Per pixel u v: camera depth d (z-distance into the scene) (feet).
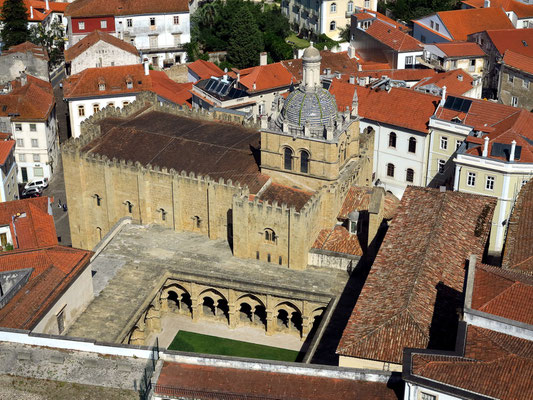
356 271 337.93
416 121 434.71
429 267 284.00
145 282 333.21
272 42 641.81
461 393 211.00
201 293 344.08
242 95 513.86
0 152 423.64
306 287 328.49
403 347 249.96
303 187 349.41
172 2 636.07
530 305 235.20
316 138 335.26
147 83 536.42
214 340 338.54
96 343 263.29
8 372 256.73
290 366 246.68
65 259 307.99
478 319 233.55
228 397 240.32
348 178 357.82
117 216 377.91
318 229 349.82
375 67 568.41
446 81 479.82
